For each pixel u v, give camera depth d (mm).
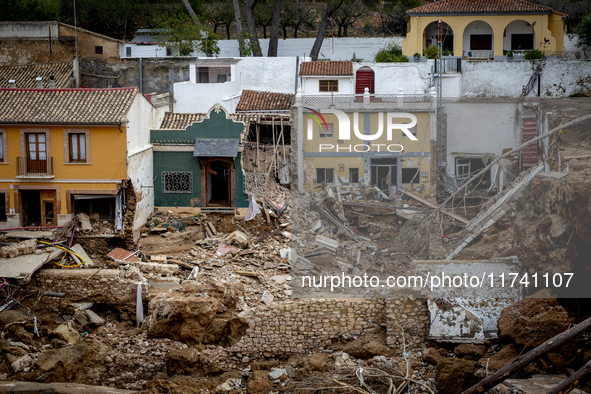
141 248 27344
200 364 22156
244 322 22703
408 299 21219
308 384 20172
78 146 26844
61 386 21297
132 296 24172
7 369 21844
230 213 29844
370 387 19625
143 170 28953
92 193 26750
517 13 41312
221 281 24438
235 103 37625
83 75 40031
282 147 31734
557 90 37438
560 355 18031
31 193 27750
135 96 27875
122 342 22922
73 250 26266
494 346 20266
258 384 20719
